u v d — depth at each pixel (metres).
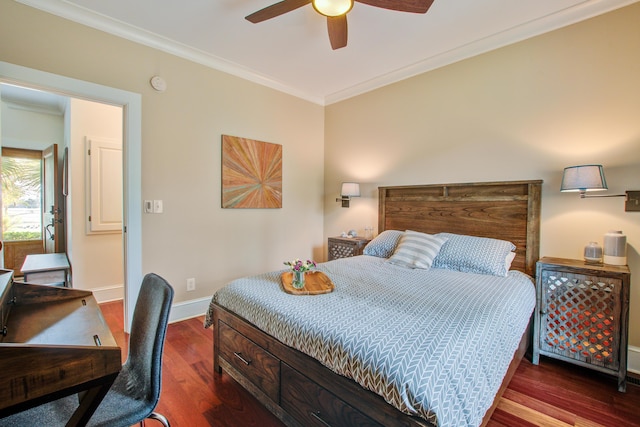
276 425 1.64
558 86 2.44
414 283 2.08
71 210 3.40
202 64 3.06
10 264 4.73
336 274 2.33
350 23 2.46
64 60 2.29
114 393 1.22
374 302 1.69
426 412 1.01
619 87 2.20
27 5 2.14
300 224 4.08
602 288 2.03
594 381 2.07
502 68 2.72
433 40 2.74
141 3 2.25
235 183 3.35
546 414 1.75
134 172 2.65
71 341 1.09
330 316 1.50
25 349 0.74
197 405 1.80
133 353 1.39
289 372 1.53
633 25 2.14
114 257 3.67
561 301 2.19
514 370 1.91
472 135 2.91
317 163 4.27
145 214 2.74
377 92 3.67
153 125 2.76
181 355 2.37
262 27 2.55
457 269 2.50
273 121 3.71
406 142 3.41
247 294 1.89
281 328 1.56
